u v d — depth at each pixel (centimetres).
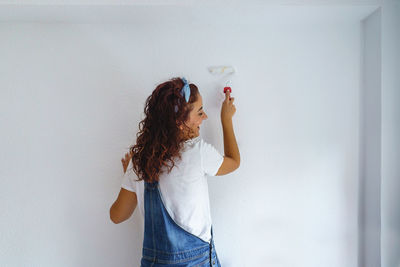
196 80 132
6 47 127
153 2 112
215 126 132
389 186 124
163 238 97
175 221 97
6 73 128
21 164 129
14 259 130
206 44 132
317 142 135
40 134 129
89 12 118
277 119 134
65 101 129
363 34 134
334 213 136
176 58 131
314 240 136
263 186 135
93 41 129
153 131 97
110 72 130
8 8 113
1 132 128
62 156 130
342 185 136
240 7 115
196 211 99
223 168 105
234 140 116
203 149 101
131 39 130
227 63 132
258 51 133
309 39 134
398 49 122
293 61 134
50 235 131
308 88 134
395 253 125
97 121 130
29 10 115
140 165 98
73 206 131
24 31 127
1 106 128
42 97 129
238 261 135
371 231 131
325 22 132
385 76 122
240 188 134
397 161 123
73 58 129
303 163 135
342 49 135
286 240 136
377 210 127
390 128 123
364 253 136
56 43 128
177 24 131
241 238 135
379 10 121
